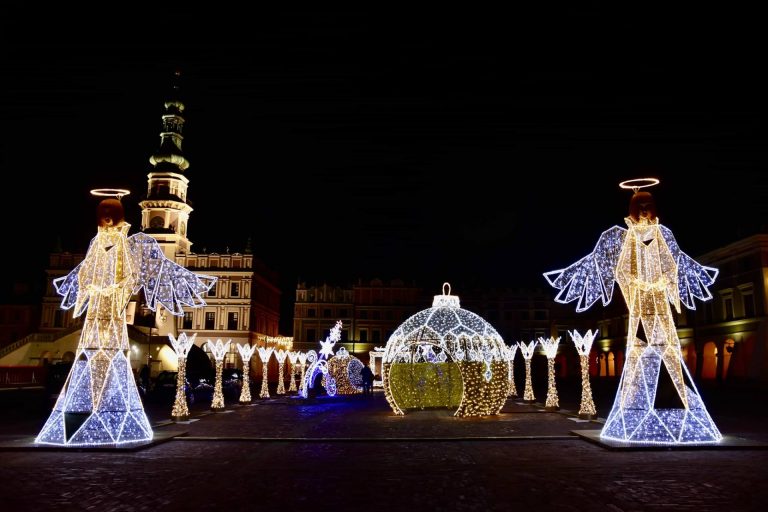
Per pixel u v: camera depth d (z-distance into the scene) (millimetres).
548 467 11266
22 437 15180
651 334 14258
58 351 53656
